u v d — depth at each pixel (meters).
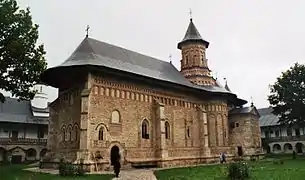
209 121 44.91
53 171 29.11
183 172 27.30
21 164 46.16
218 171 27.33
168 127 38.34
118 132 32.06
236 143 48.56
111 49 36.62
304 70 50.62
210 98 45.88
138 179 22.78
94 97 30.59
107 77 32.38
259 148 49.47
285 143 72.38
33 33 28.72
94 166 28.47
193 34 51.84
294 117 51.34
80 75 31.84
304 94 49.97
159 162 34.81
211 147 43.72
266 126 75.75
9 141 54.47
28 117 59.66
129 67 35.78
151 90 37.22
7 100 61.28
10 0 27.72
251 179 20.88
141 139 34.38
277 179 20.67
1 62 26.95
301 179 20.59
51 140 34.69
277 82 53.72
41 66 29.09
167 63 46.00
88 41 34.44
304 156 54.44
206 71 49.88
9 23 27.09
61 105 34.53
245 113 48.69
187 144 40.56
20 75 28.45
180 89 41.34
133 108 34.34
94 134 29.67
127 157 32.31
